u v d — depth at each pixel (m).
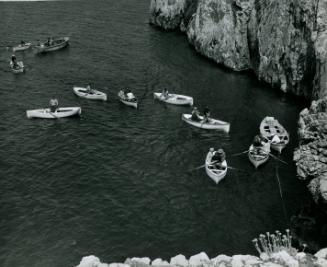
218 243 32.66
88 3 90.38
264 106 53.28
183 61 65.69
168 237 33.09
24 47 67.12
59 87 56.69
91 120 49.41
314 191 35.69
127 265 21.36
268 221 35.06
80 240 32.53
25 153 43.06
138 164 42.00
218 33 64.25
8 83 57.28
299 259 21.56
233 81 60.03
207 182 39.66
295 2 52.59
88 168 41.09
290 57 54.19
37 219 34.47
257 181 40.00
